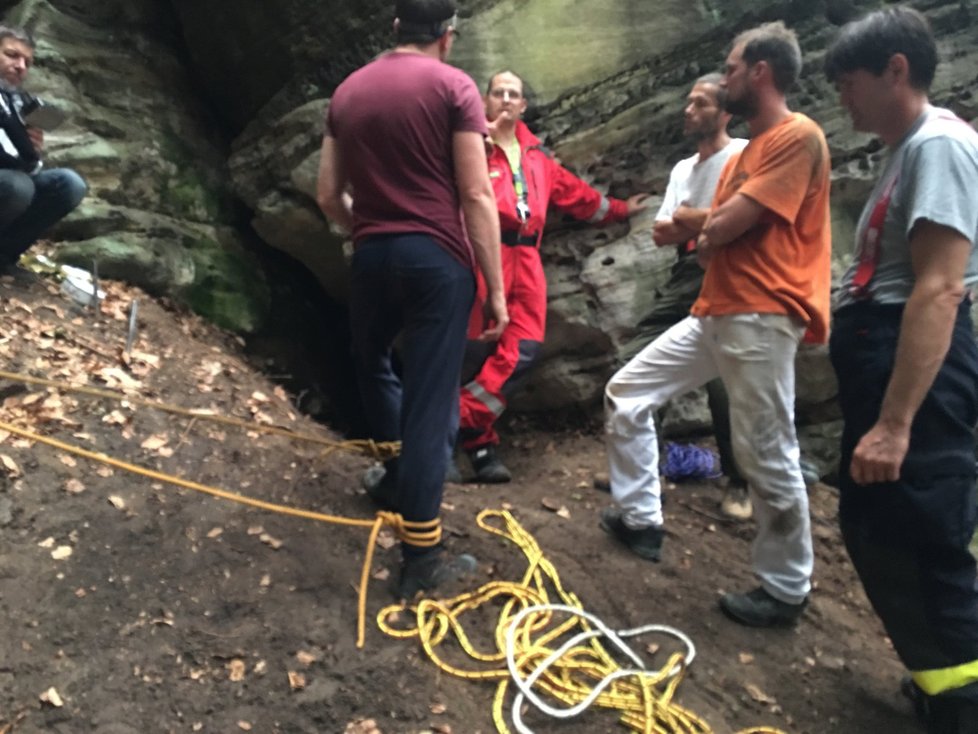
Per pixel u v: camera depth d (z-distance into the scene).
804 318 2.74
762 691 2.69
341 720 2.26
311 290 6.32
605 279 4.87
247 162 5.54
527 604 2.80
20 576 2.58
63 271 4.50
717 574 3.32
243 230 5.98
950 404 2.31
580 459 4.67
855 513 2.48
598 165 4.97
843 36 2.39
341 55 5.12
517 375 4.31
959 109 4.68
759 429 2.78
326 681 2.36
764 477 2.81
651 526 3.29
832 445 4.83
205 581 2.69
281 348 5.73
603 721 2.39
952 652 2.34
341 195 2.85
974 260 2.33
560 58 4.88
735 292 2.78
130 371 3.93
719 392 3.81
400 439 2.90
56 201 4.22
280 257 6.16
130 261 4.91
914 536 2.33
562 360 5.02
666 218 3.96
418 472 2.63
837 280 4.65
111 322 4.37
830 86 4.73
